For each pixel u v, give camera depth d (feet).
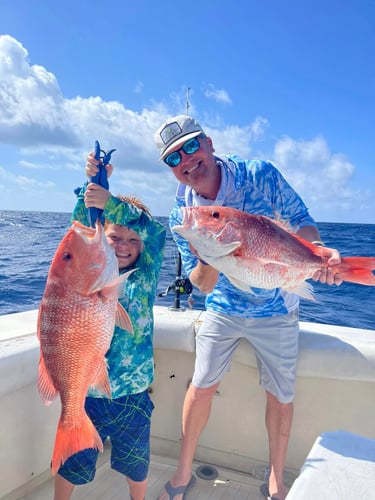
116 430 6.79
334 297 29.32
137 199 7.43
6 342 7.18
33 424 7.31
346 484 3.91
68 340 5.54
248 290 6.40
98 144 6.36
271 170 7.68
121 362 6.75
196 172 7.30
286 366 7.60
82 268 5.46
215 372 7.86
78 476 6.59
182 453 7.81
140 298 6.98
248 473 8.57
